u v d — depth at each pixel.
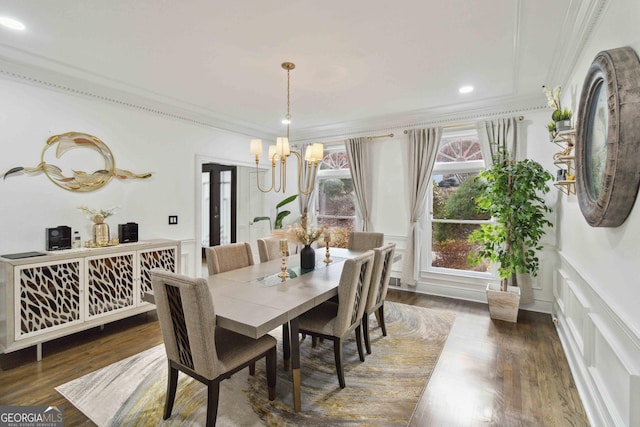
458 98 3.71
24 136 2.86
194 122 4.34
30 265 2.57
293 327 2.01
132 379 2.38
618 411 1.55
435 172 4.54
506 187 3.43
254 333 1.61
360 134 5.03
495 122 3.91
